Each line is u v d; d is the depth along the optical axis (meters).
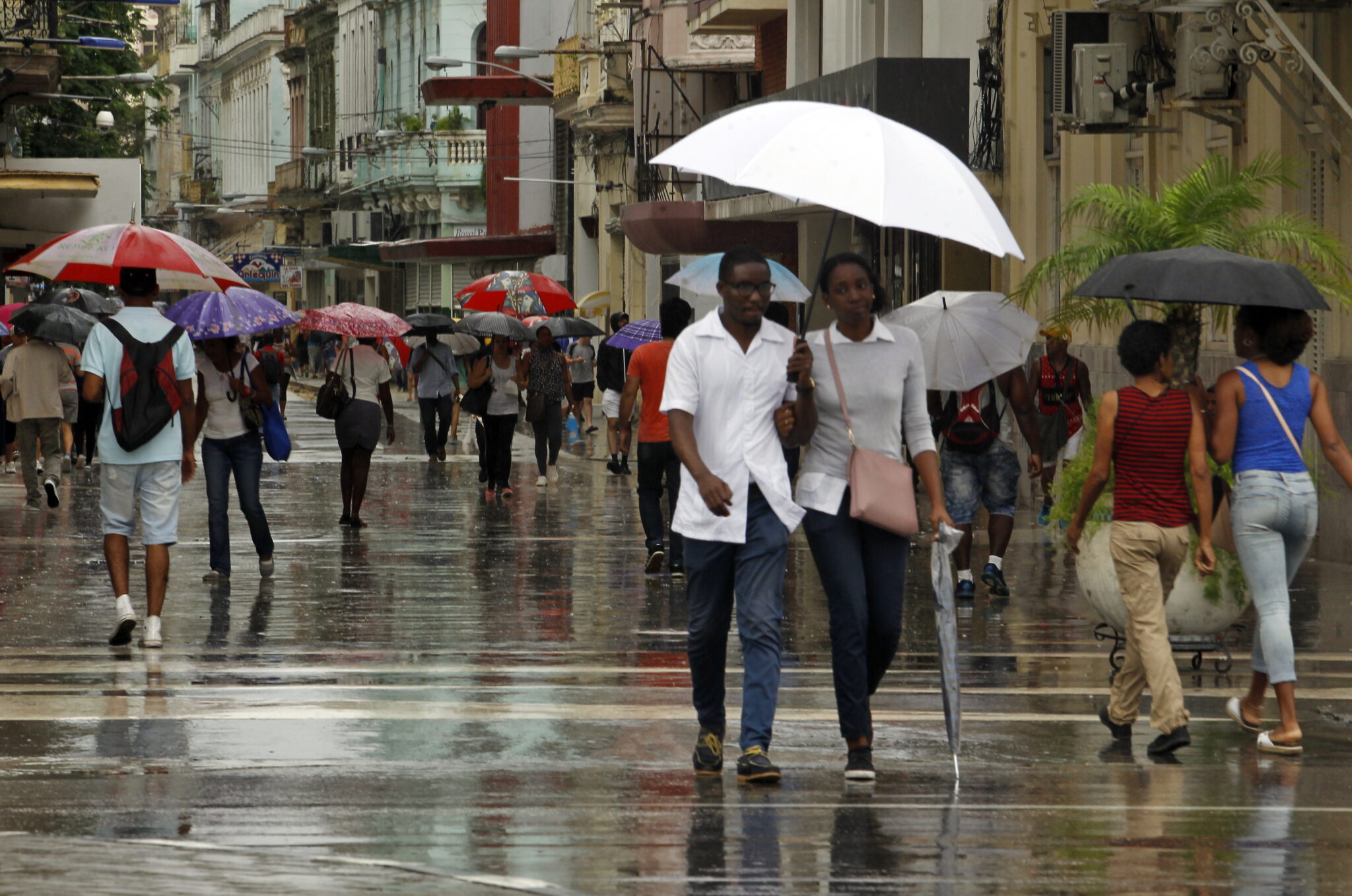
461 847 19.84
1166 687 25.48
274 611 39.38
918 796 22.75
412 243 190.25
